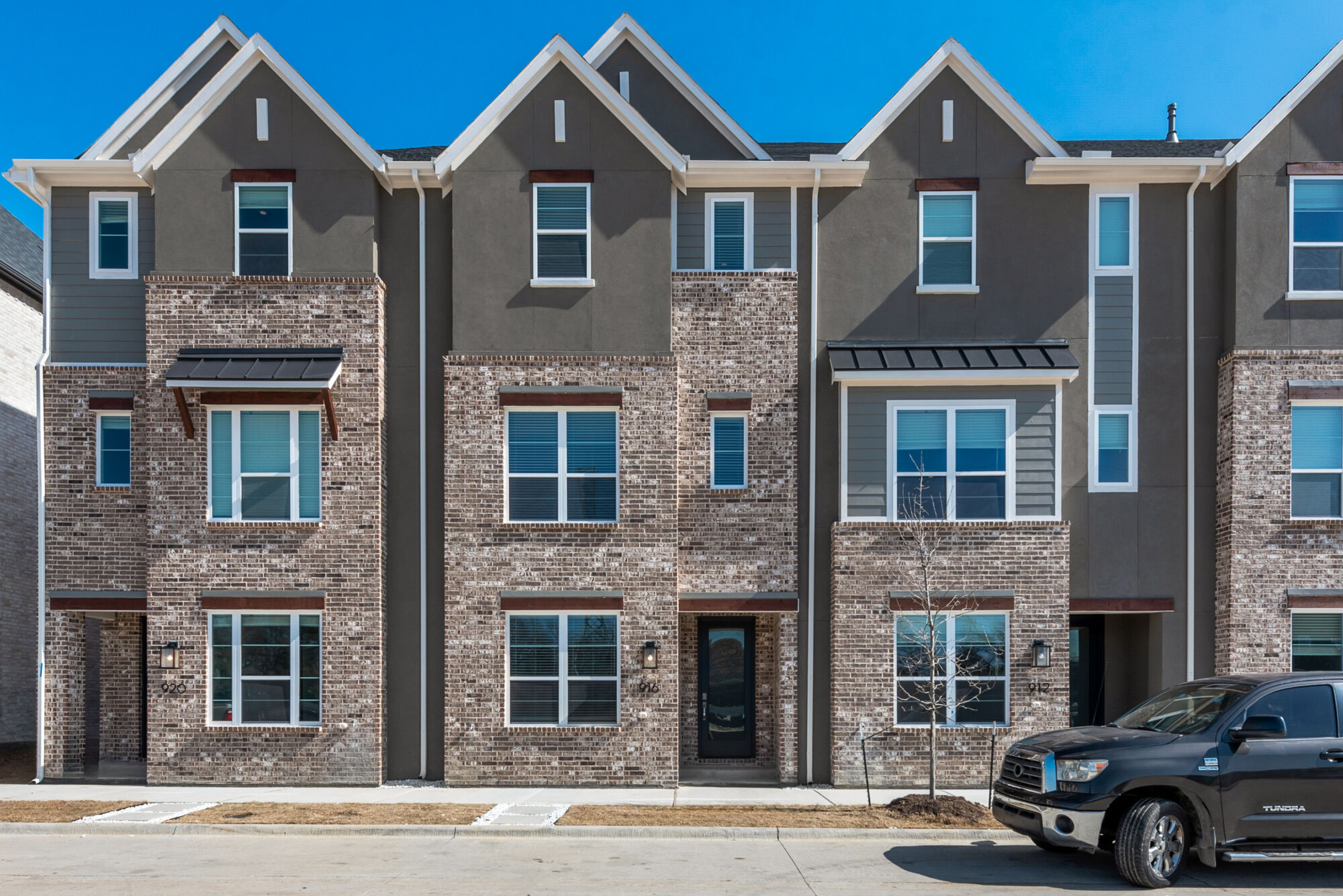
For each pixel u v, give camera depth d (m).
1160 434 15.87
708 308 15.85
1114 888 9.45
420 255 15.83
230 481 15.12
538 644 15.05
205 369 14.68
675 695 14.89
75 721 15.64
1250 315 15.44
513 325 15.29
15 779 15.64
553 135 15.47
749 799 13.85
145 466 15.61
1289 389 15.26
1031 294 15.95
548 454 15.27
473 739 14.84
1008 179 16.06
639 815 12.49
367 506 15.06
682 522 15.61
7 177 15.58
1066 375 15.04
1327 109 15.62
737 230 16.09
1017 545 15.11
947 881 9.65
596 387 15.21
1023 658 14.99
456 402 15.18
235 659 15.00
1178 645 15.66
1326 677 10.17
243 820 12.02
